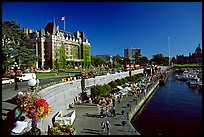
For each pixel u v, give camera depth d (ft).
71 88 159.43
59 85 136.36
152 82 338.34
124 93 206.49
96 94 170.30
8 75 197.16
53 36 439.22
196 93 273.54
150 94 252.42
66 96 147.23
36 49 436.35
